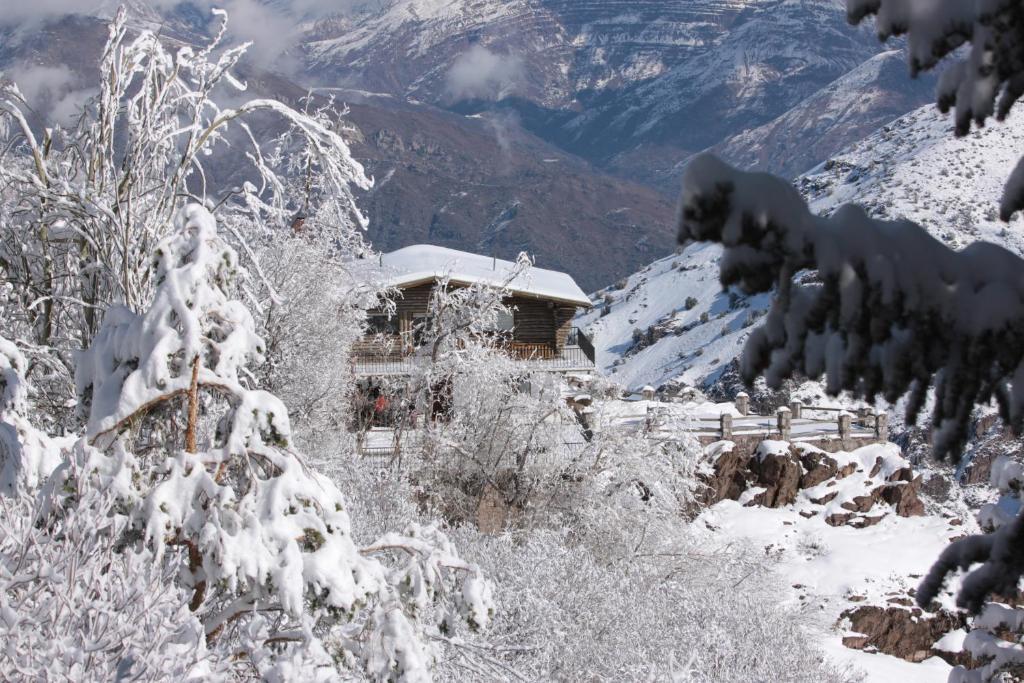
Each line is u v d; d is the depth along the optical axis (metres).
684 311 141.38
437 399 30.09
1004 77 2.50
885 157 163.12
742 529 36.47
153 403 8.37
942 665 33.66
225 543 7.71
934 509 40.53
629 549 26.22
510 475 28.11
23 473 9.04
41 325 18.78
